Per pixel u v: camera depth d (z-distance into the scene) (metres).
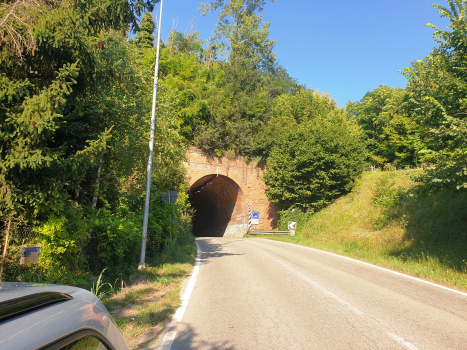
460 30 9.76
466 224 14.14
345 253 14.98
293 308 5.97
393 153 35.41
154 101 11.17
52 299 1.79
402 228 17.36
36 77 6.21
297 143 28.88
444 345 4.16
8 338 1.17
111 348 1.81
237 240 25.44
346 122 34.81
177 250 13.73
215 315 5.64
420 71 11.02
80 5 6.07
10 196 5.42
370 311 5.73
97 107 9.18
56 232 6.22
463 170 8.63
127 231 9.26
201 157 30.17
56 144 7.73
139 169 13.20
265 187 33.41
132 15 8.26
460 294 7.23
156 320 5.29
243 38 45.00
